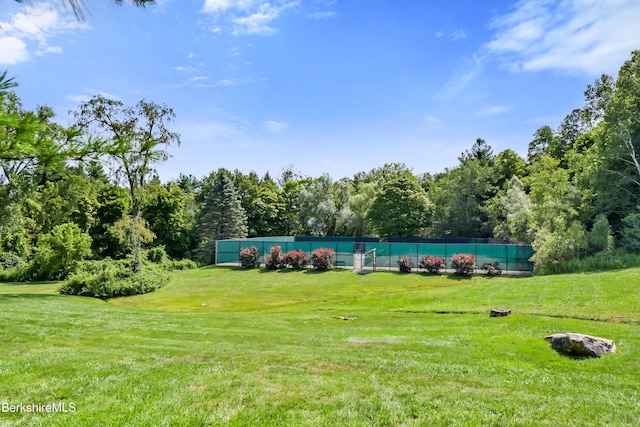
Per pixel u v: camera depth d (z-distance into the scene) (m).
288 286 22.53
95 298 19.27
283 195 57.41
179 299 19.11
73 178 37.56
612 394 5.73
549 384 6.21
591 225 25.88
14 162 2.59
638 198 24.08
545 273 22.58
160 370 6.68
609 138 24.19
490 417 4.89
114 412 4.91
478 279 23.03
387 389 5.91
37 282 25.34
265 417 4.87
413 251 28.33
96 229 39.44
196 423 4.66
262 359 7.49
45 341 8.70
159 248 36.28
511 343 8.54
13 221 22.72
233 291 21.17
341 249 30.25
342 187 58.41
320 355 7.87
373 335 9.99
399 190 45.62
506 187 45.53
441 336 9.63
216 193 44.41
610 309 11.21
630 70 24.42
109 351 7.95
